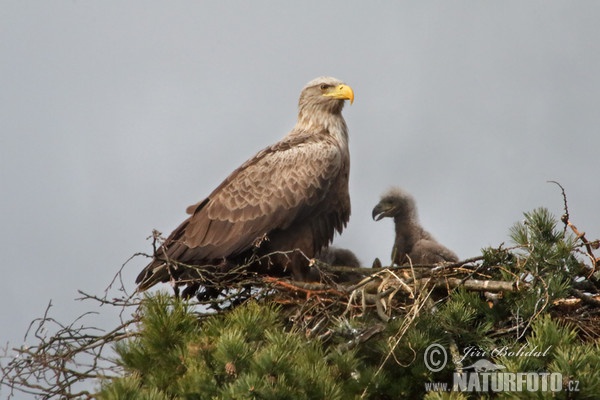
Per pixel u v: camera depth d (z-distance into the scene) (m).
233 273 15.22
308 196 16.62
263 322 12.46
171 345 12.20
